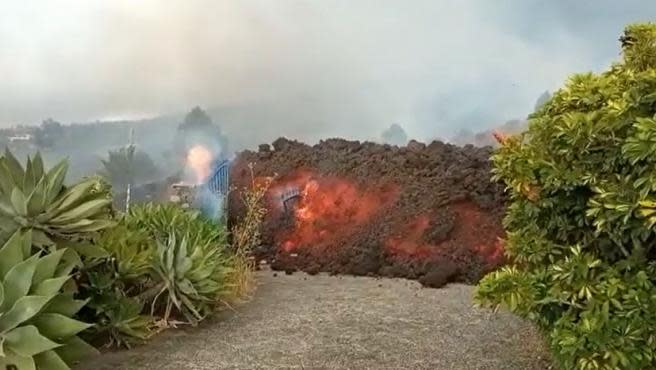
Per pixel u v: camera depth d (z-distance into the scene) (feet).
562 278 11.88
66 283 14.56
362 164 31.94
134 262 17.33
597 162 11.88
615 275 11.59
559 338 11.30
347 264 28.12
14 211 14.30
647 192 10.53
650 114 11.42
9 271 12.04
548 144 12.76
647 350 10.69
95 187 17.95
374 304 21.52
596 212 11.43
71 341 13.50
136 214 21.99
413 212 28.86
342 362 15.46
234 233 28.66
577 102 12.82
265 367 15.03
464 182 28.99
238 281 22.48
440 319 19.35
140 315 17.33
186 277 18.34
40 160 15.26
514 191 13.50
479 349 16.43
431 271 25.82
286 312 20.33
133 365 15.03
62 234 14.96
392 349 16.43
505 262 25.57
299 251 29.35
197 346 16.58
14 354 11.71
